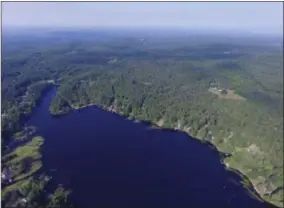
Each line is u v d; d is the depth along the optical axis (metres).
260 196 137.75
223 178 148.25
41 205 123.12
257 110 176.12
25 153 164.25
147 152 170.75
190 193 135.88
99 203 127.12
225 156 168.38
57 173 147.00
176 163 159.88
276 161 148.75
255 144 161.50
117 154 166.88
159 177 146.75
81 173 147.75
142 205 126.81
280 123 160.50
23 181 138.12
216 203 131.00
